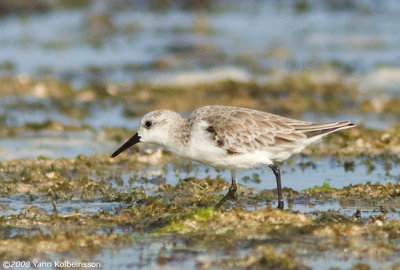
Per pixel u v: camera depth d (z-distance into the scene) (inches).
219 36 1230.3
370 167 577.0
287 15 1369.3
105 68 1047.6
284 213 415.8
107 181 548.4
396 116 785.6
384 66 1015.6
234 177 462.6
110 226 417.7
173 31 1263.5
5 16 1368.1
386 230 391.2
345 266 344.2
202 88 905.5
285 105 827.4
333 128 452.1
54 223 423.2
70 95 908.6
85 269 351.9
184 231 401.1
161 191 509.0
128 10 1409.9
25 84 933.2
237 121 442.0
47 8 1402.6
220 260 356.5
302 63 1050.1
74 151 651.5
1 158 621.9
